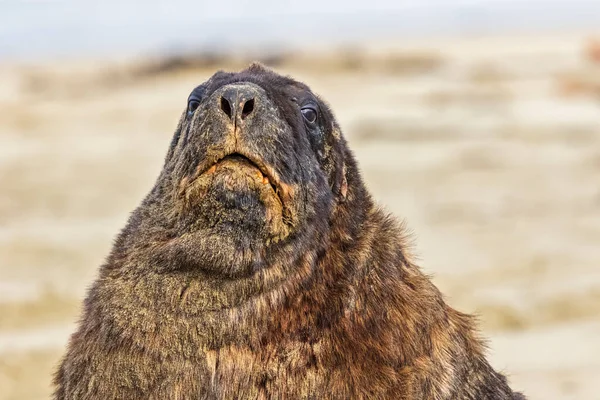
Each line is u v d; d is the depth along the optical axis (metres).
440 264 70.75
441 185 101.00
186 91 197.62
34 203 98.38
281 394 23.95
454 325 26.44
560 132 130.00
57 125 160.25
